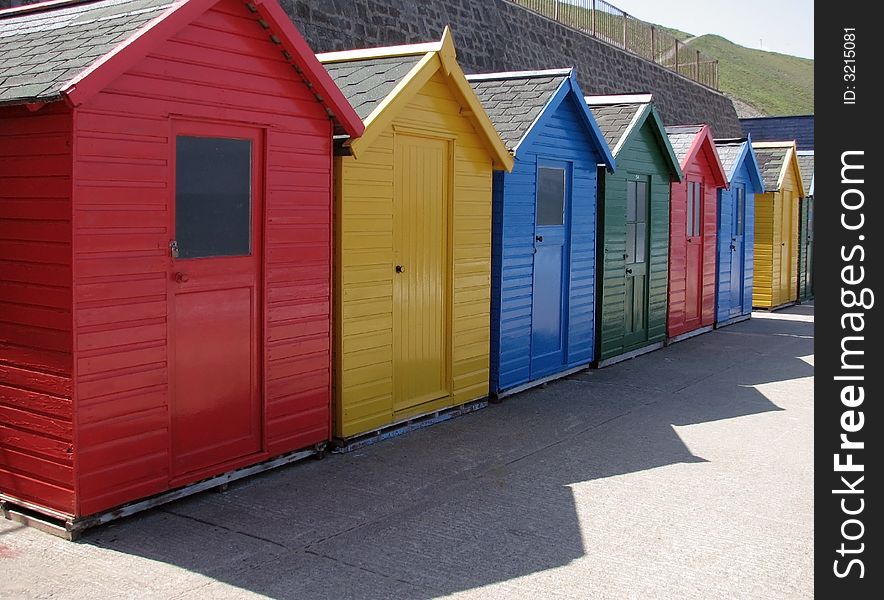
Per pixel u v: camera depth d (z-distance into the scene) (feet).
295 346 20.57
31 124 15.90
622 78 92.43
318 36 47.57
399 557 16.14
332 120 21.04
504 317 28.60
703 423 26.81
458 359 26.63
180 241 17.62
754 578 15.61
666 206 40.50
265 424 19.93
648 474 21.57
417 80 23.13
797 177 60.18
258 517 17.88
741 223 50.98
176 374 17.75
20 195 16.19
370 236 22.79
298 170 20.17
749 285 52.75
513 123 28.55
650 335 39.91
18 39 18.78
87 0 19.89
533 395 30.14
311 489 19.67
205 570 15.29
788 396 30.86
